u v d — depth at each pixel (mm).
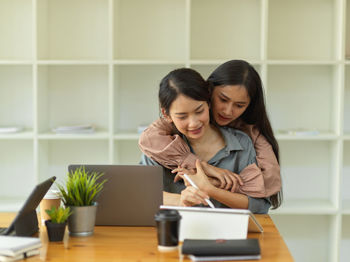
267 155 2180
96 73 3711
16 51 3684
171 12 3643
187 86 1902
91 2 3652
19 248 1576
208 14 3639
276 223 3791
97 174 1956
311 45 3648
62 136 3420
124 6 3639
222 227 1758
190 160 2121
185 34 3648
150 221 1960
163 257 1624
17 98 3727
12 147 3785
